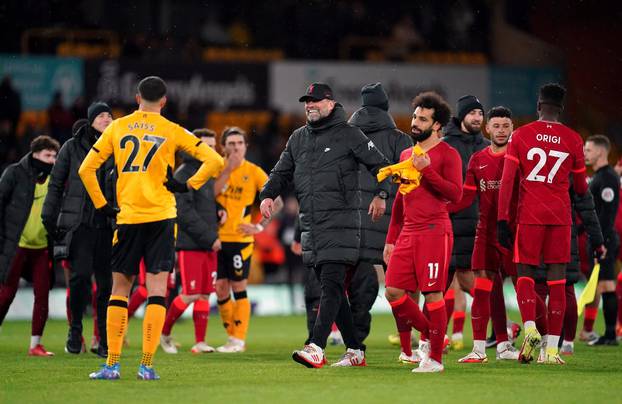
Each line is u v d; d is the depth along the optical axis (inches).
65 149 1218.0
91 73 2930.6
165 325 1306.6
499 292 1158.3
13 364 1112.2
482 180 1126.4
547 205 1072.2
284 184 1066.1
